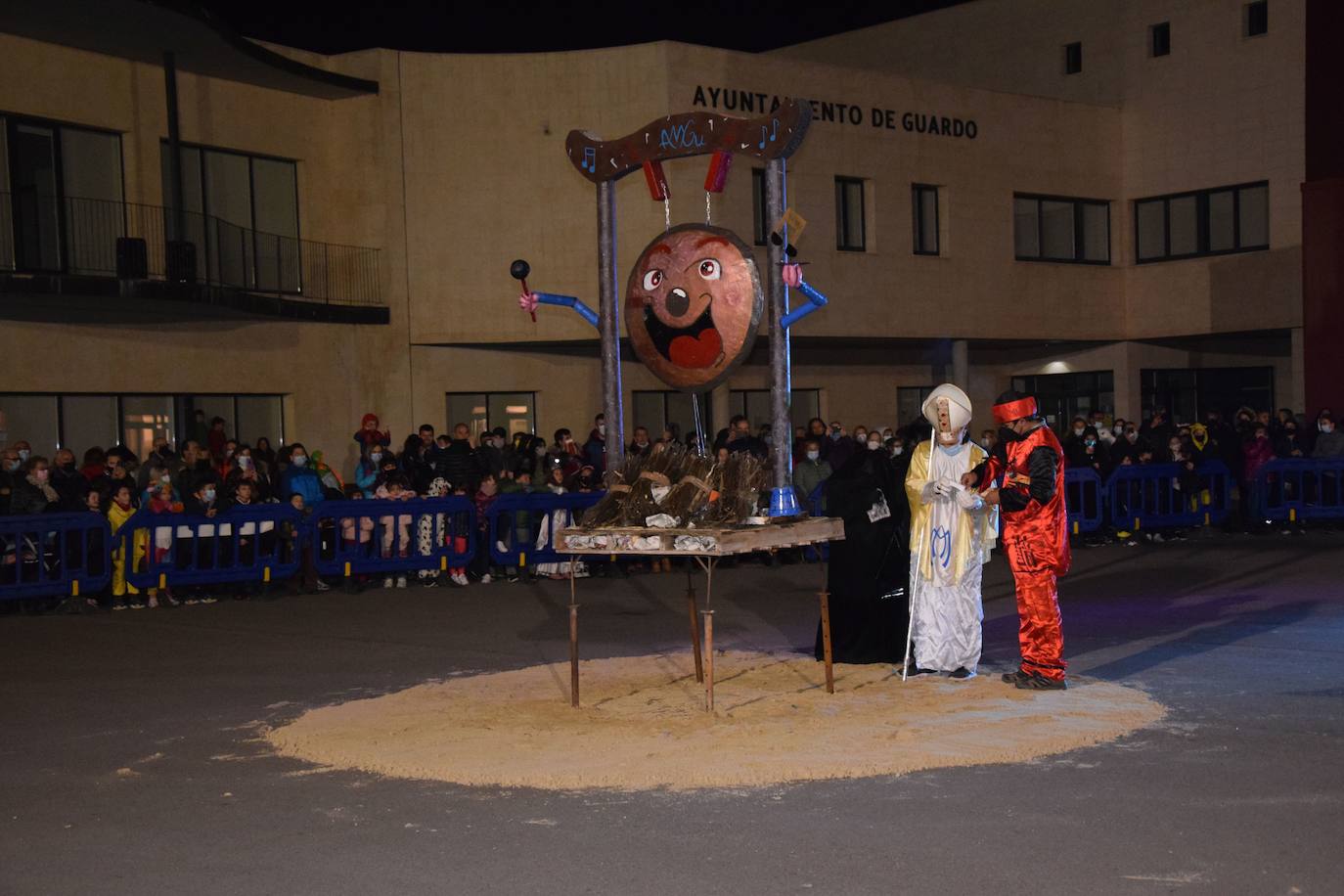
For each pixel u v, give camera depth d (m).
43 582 15.23
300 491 18.09
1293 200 31.19
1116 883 5.80
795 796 7.18
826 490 10.95
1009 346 34.16
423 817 6.99
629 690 10.00
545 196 26.25
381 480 18.91
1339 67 29.41
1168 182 33.06
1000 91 33.50
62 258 22.22
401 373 26.19
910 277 29.67
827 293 28.31
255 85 25.12
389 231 26.12
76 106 22.38
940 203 30.47
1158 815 6.73
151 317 23.12
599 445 21.62
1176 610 13.91
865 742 8.14
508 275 26.33
